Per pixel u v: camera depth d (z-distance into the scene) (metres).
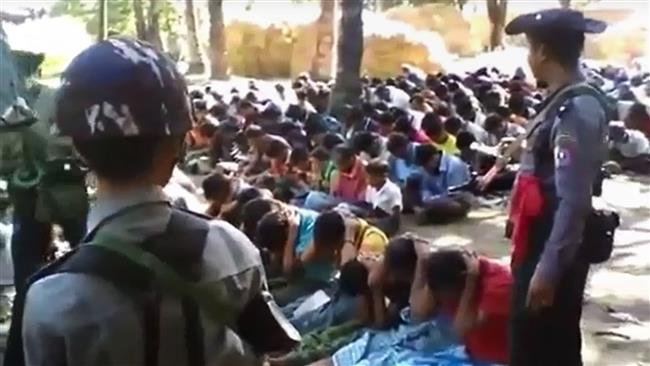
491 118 9.18
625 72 15.28
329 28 19.17
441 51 20.19
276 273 5.18
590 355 4.62
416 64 19.52
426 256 4.35
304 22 20.94
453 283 4.21
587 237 2.98
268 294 1.61
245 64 21.03
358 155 7.25
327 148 7.63
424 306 4.34
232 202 5.63
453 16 24.34
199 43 21.98
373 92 11.53
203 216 1.58
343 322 4.64
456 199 7.46
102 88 1.48
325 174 7.24
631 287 5.70
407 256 4.49
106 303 1.47
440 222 7.36
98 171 1.52
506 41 23.22
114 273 1.47
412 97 10.90
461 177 7.76
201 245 1.52
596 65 18.81
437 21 24.22
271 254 5.17
